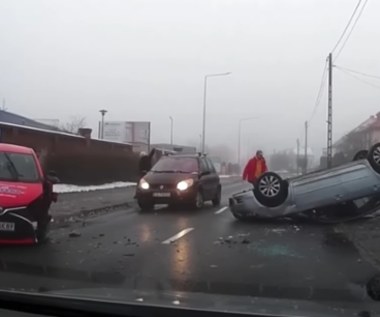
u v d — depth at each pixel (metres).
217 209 16.22
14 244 8.77
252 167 18.69
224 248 8.95
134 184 31.30
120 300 4.37
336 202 11.98
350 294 5.63
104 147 30.67
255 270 7.12
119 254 8.30
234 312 4.11
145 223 12.47
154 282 6.16
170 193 15.29
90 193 21.89
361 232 10.89
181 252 8.54
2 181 8.78
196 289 5.77
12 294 4.48
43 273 6.56
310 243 9.56
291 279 6.53
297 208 12.24
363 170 11.89
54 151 24.41
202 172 16.47
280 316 4.04
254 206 12.56
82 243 9.36
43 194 9.01
